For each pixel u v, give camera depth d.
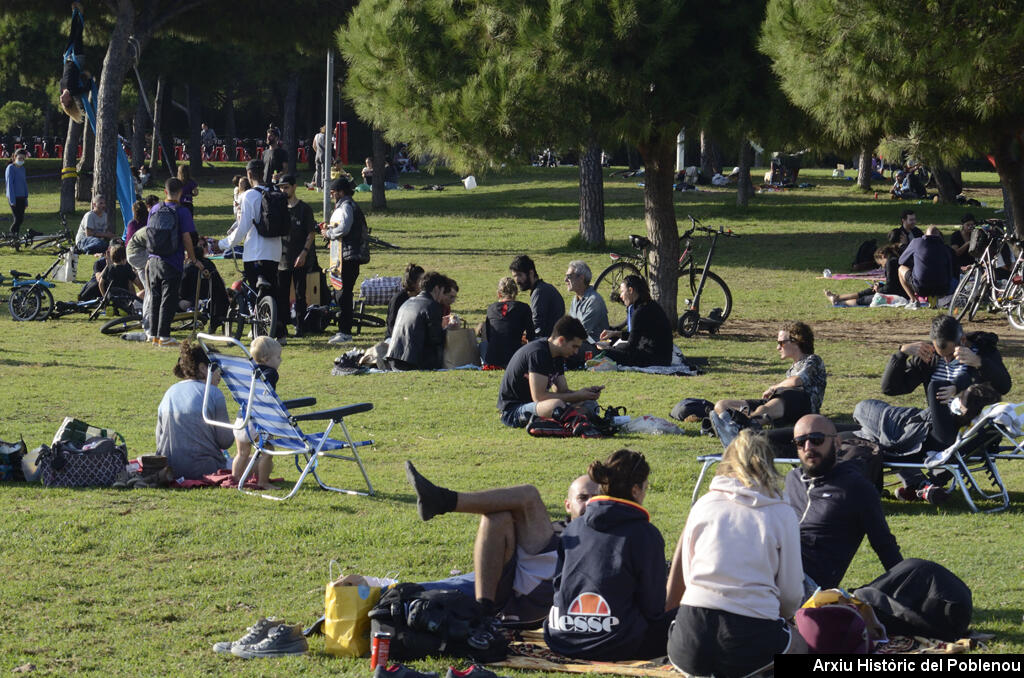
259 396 12.07
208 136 92.06
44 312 26.27
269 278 23.69
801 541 8.69
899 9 19.22
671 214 25.25
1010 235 27.97
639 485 7.66
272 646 7.68
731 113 21.45
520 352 15.98
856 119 20.45
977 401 11.78
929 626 7.84
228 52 67.94
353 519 11.04
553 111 20.39
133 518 10.84
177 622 8.29
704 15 21.28
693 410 16.33
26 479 12.38
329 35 42.31
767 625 6.89
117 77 39.91
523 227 46.47
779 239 42.34
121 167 40.25
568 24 20.25
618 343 20.66
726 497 7.09
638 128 20.78
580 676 7.27
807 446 8.73
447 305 21.20
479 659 7.54
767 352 22.56
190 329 24.89
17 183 41.72
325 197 40.00
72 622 8.20
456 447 14.70
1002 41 18.81
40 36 64.50
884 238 41.97
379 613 7.59
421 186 67.75
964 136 20.86
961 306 26.81
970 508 11.83
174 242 22.94
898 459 12.15
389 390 18.50
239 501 11.65
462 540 10.39
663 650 7.57
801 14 20.02
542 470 13.28
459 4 21.52
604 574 7.50
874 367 20.53
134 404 17.30
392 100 21.55
